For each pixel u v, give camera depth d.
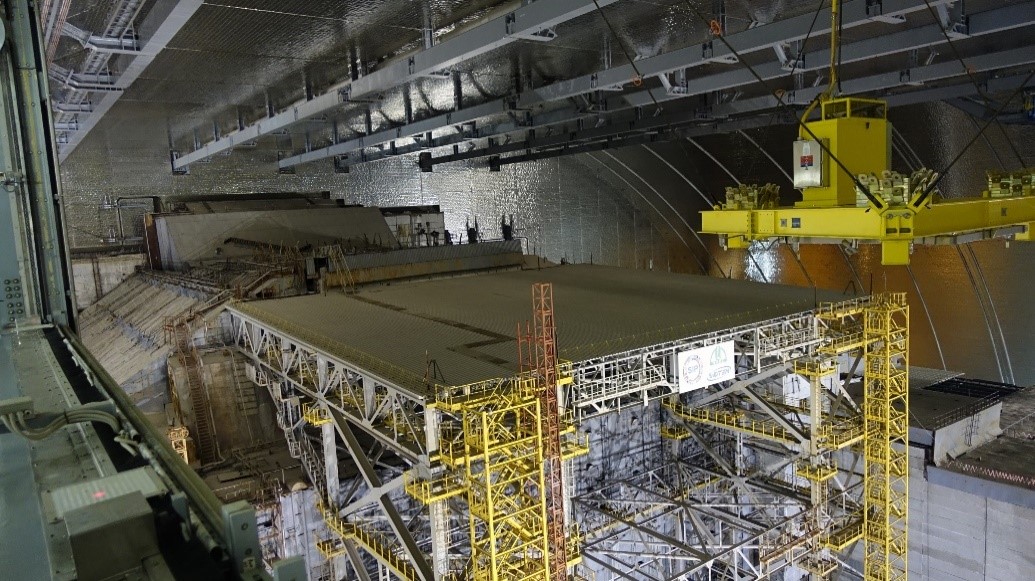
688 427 41.22
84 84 29.16
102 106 33.59
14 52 17.45
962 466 38.00
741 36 23.88
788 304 35.19
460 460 21.98
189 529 6.08
